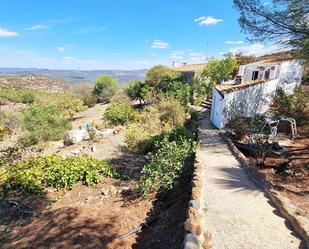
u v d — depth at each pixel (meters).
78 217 7.36
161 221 6.59
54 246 6.18
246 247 4.39
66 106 33.94
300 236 4.75
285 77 21.94
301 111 15.51
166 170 7.94
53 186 9.43
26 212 8.02
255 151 10.77
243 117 15.33
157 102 23.69
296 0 8.90
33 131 18.16
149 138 13.98
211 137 13.65
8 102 50.59
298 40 9.51
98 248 5.99
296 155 10.68
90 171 9.81
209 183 7.31
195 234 4.31
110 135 17.56
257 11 9.95
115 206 7.79
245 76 24.38
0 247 6.46
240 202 6.12
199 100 24.88
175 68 35.91
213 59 26.97
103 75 40.59
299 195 6.56
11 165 10.78
